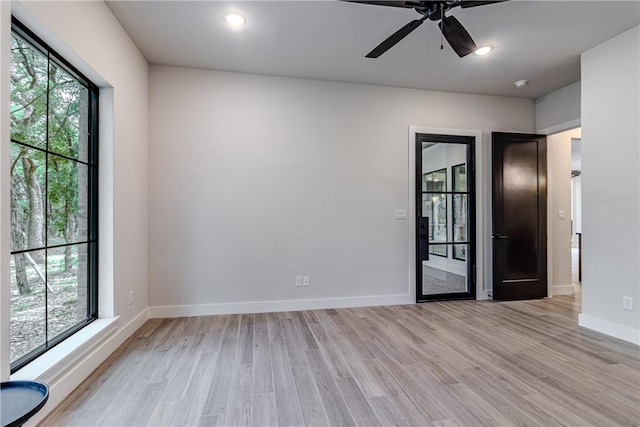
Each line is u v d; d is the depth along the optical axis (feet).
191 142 11.39
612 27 8.96
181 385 6.66
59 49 6.38
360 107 12.80
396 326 10.34
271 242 11.96
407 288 13.19
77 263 7.59
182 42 9.75
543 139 14.16
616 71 9.43
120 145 8.77
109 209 8.29
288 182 12.12
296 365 7.58
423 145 13.53
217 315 11.44
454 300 13.61
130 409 5.82
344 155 12.62
